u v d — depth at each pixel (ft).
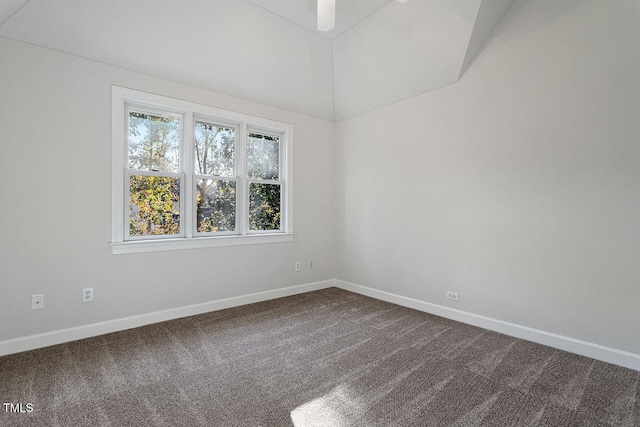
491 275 8.75
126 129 8.86
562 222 7.43
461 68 9.01
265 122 11.46
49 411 5.08
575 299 7.27
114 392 5.65
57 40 7.38
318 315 10.01
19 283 7.17
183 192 9.82
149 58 8.51
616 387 5.88
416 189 10.64
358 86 11.60
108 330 8.36
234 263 10.80
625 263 6.59
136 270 8.79
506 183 8.39
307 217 12.95
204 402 5.40
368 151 12.34
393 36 9.39
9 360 6.77
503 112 8.39
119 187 8.46
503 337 8.25
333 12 6.57
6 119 6.98
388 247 11.63
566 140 7.32
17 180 7.12
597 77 6.86
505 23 8.31
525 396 5.61
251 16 8.66
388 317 9.85
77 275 7.89
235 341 7.97
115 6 7.25
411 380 6.15
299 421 4.93
